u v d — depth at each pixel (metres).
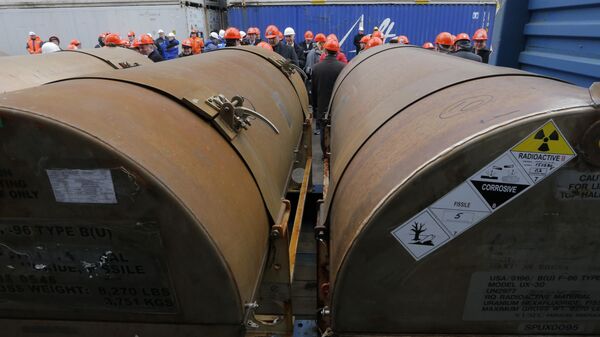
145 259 0.99
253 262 1.21
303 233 3.40
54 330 1.11
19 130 0.86
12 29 11.79
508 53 2.87
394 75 1.91
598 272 0.96
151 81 1.34
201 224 0.95
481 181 0.89
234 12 11.27
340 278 1.02
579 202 0.89
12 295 1.07
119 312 1.07
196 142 1.18
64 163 0.89
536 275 0.98
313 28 11.29
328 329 1.10
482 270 0.98
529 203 0.90
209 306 1.04
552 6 2.42
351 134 1.66
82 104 0.98
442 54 2.31
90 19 11.60
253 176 1.41
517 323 1.04
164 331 1.08
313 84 5.64
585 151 0.84
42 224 0.96
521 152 0.86
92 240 0.98
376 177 1.06
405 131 1.17
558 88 1.03
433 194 0.91
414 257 0.97
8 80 3.02
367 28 11.22
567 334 1.05
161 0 11.27
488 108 0.98
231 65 2.28
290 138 2.37
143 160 0.91
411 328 1.06
